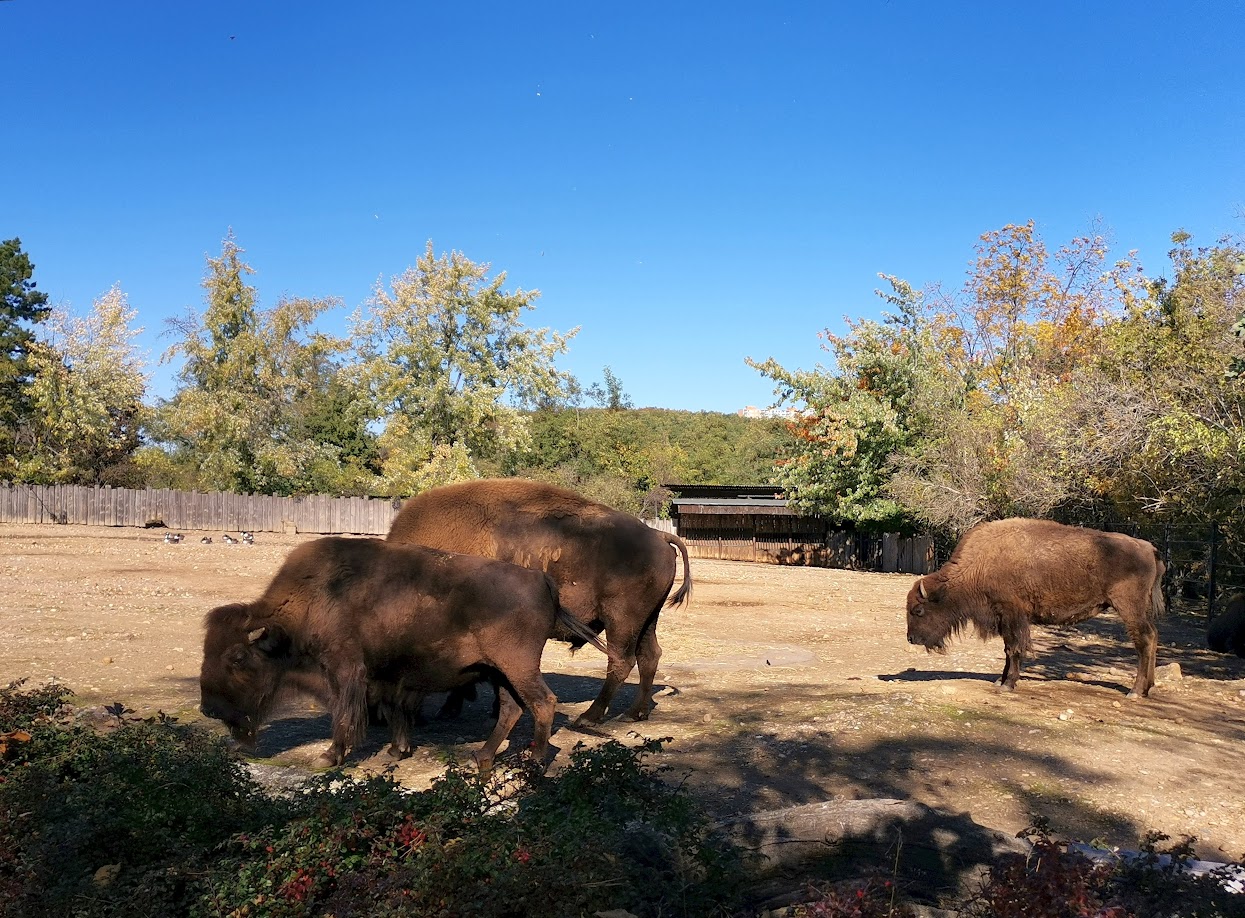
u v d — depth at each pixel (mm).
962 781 6398
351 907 3547
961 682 9891
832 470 31562
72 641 11398
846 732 7422
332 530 39156
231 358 39688
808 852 4145
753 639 14125
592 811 4184
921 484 26484
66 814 4359
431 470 36781
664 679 10266
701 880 3838
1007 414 24062
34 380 43812
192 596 16375
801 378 32625
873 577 28953
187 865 4008
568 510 7680
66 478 42031
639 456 55375
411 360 39188
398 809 4152
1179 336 16375
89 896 3838
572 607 7523
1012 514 22484
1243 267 13242
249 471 41375
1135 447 15211
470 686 7703
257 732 6668
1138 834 5609
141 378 44250
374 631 6250
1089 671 11367
